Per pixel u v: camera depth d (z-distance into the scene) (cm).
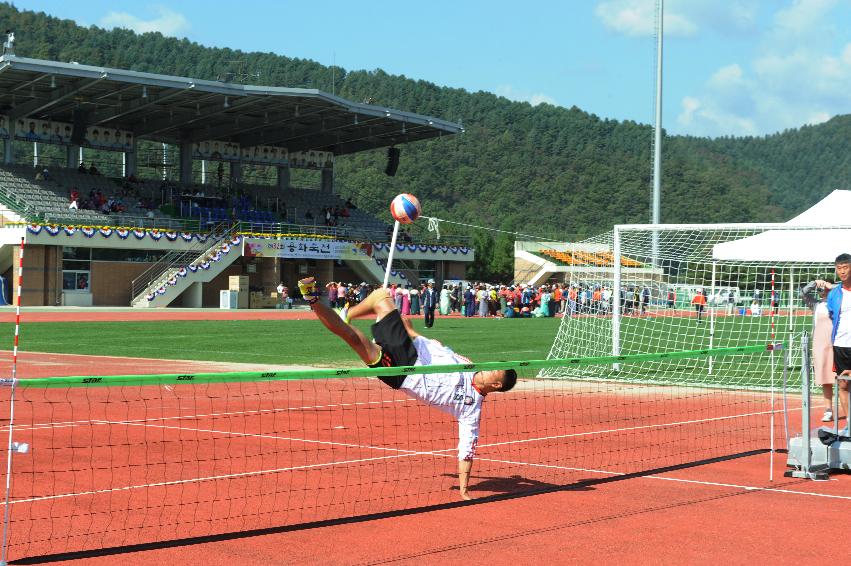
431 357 859
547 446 1159
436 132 7181
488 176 19812
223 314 5091
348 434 1216
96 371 1988
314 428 1263
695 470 1012
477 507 821
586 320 2797
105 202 6047
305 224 7162
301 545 689
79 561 642
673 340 3338
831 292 1185
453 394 848
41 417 1344
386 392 1714
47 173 6141
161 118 6412
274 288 6456
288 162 7681
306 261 6919
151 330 3528
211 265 6028
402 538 712
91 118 6153
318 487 896
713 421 1412
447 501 845
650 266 2725
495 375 855
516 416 1433
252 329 3650
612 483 936
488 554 666
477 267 10538
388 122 6706
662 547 688
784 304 2956
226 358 2388
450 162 19938
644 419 1427
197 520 761
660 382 1989
